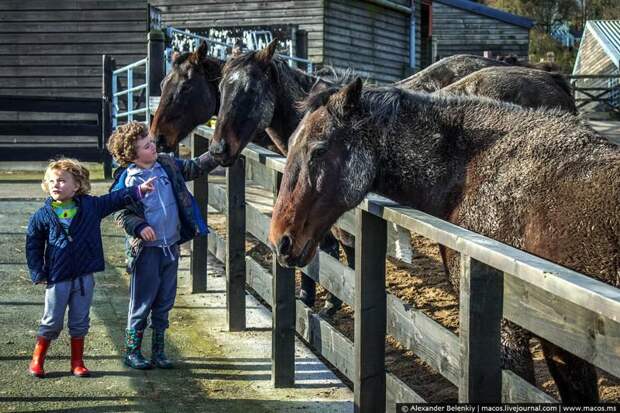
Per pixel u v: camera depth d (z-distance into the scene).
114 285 6.92
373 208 3.64
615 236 3.25
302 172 3.81
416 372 5.47
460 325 2.88
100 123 14.22
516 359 3.51
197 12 21.95
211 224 9.32
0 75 17.47
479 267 2.80
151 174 5.00
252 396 4.68
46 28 17.36
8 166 14.96
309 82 6.57
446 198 3.87
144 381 4.85
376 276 3.79
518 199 3.59
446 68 7.30
